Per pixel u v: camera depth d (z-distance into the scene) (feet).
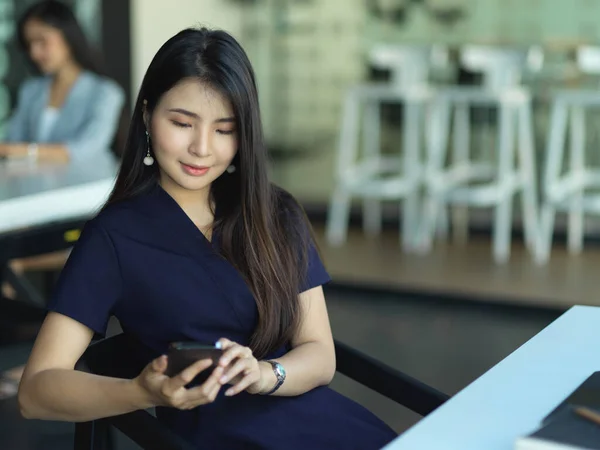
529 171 19.89
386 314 16.07
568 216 20.48
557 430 4.20
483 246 20.53
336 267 18.74
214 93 5.80
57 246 9.68
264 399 6.15
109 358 6.30
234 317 6.12
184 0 21.52
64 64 13.91
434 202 20.35
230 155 5.98
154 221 6.06
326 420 6.15
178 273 6.02
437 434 4.51
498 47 20.68
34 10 13.74
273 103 22.48
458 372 13.35
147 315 6.03
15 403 11.79
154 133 5.90
